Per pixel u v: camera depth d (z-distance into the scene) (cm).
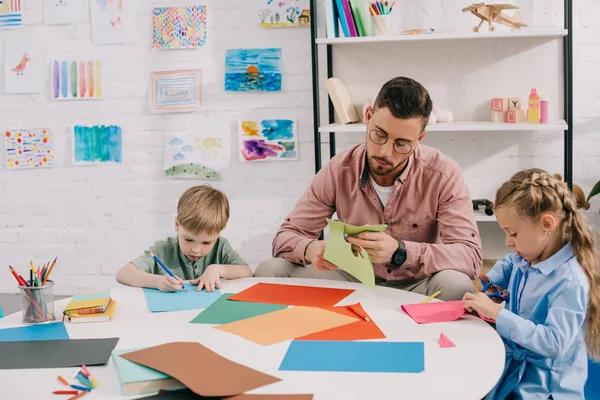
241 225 338
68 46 339
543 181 161
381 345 134
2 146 348
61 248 352
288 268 210
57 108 343
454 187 207
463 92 307
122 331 145
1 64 344
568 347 148
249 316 154
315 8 297
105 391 114
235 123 332
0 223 353
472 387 113
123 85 338
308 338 139
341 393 111
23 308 153
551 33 283
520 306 167
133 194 344
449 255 194
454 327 146
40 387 116
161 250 206
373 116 189
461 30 307
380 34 295
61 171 347
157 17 331
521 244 162
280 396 110
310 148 329
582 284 154
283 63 325
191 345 130
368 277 165
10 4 340
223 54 329
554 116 302
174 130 337
